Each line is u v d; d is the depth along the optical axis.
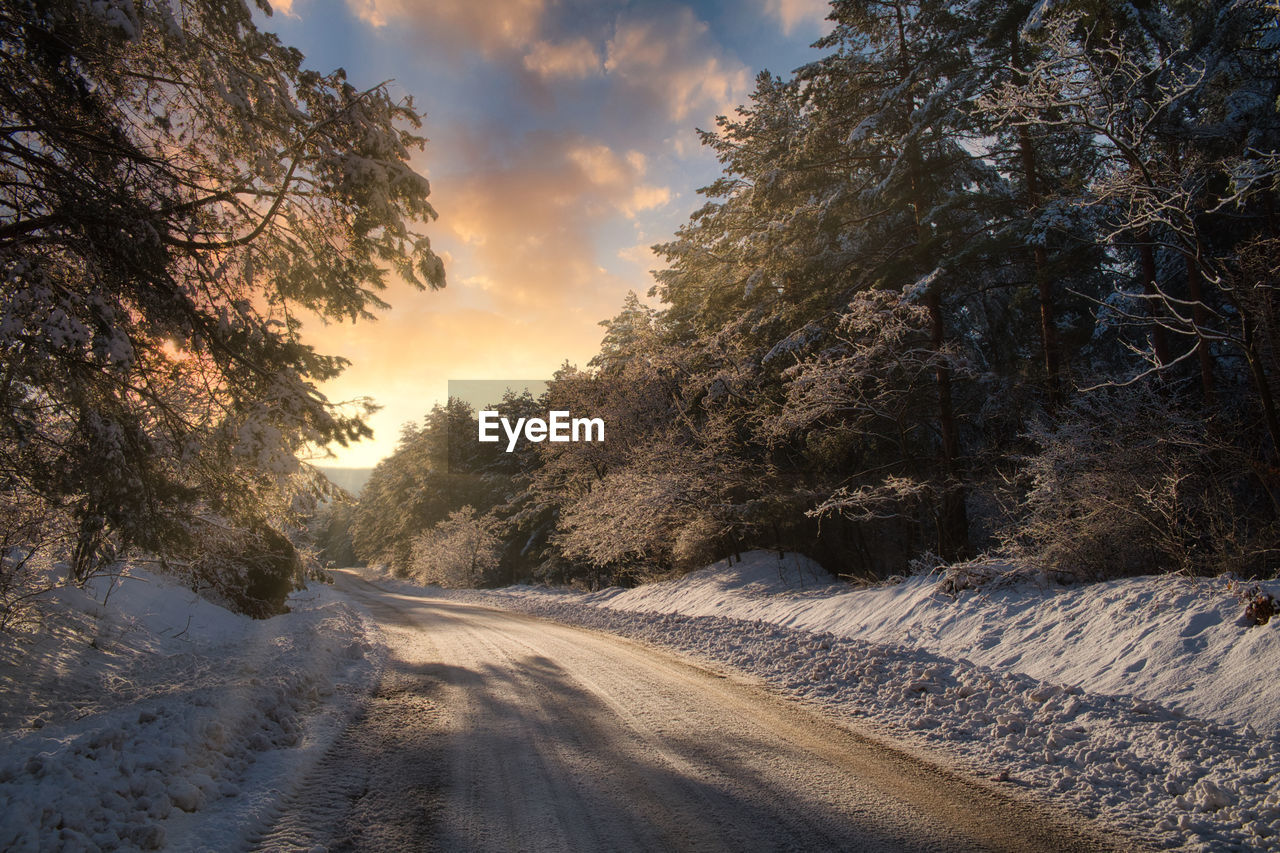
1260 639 6.43
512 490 49.31
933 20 16.08
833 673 9.46
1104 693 6.97
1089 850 4.06
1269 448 10.42
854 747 6.27
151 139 7.70
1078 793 4.96
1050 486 10.84
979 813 4.66
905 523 18.81
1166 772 5.11
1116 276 17.55
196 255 7.74
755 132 23.80
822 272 18.16
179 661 9.72
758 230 21.23
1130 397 11.58
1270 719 5.48
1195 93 11.97
